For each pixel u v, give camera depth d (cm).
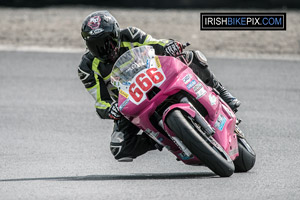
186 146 1620
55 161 2188
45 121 3000
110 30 1809
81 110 3262
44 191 1655
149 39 1930
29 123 2956
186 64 1855
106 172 1989
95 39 1802
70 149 2416
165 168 2058
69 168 2061
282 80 4009
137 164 2127
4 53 4975
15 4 8594
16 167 2080
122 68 1720
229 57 4800
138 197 1545
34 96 3603
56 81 4025
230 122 1811
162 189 1638
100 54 1833
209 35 5753
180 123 1597
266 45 5316
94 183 1752
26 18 6850
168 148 1784
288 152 2269
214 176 1847
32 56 4869
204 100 1703
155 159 2206
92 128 2853
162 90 1650
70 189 1670
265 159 2134
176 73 1664
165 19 6769
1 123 2961
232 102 2022
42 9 7988
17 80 4038
